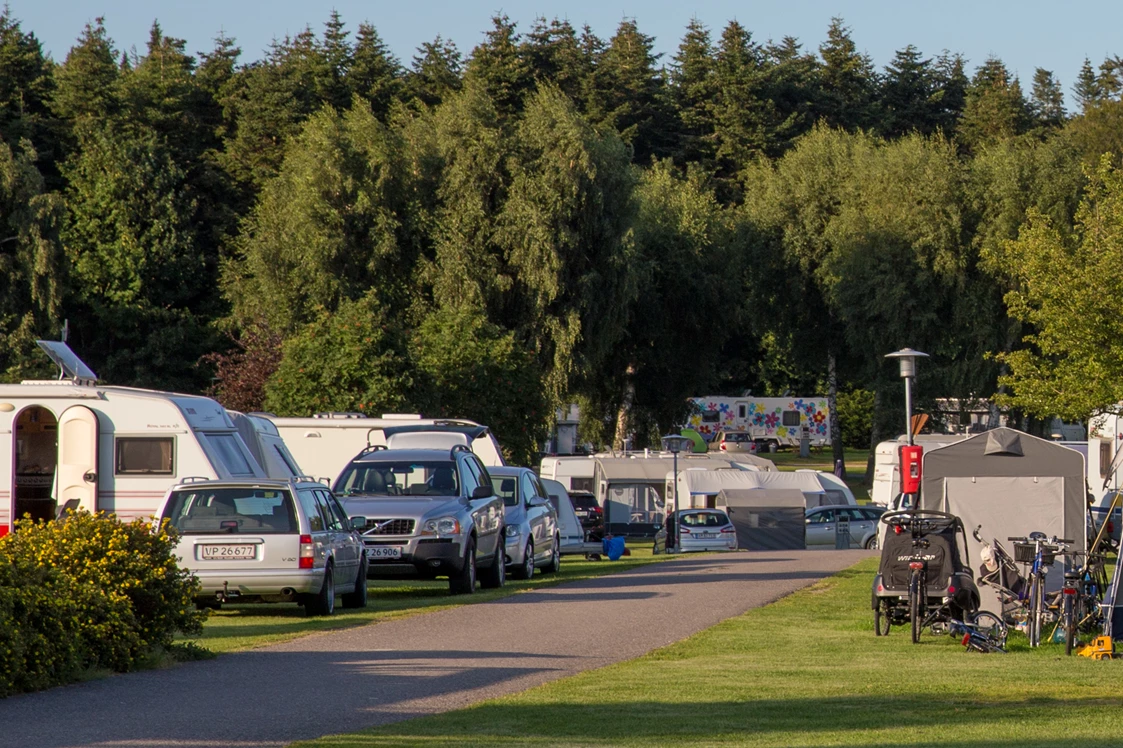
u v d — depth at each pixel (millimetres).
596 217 157125
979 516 55969
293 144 186875
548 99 160750
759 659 40219
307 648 41594
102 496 63188
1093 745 25641
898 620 49250
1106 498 96250
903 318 184000
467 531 61281
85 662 35094
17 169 185125
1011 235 176625
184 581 40594
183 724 27891
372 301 123188
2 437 63844
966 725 28297
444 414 125188
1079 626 46094
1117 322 88312
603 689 33219
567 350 153375
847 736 26719
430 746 25031
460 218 155500
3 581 32344
